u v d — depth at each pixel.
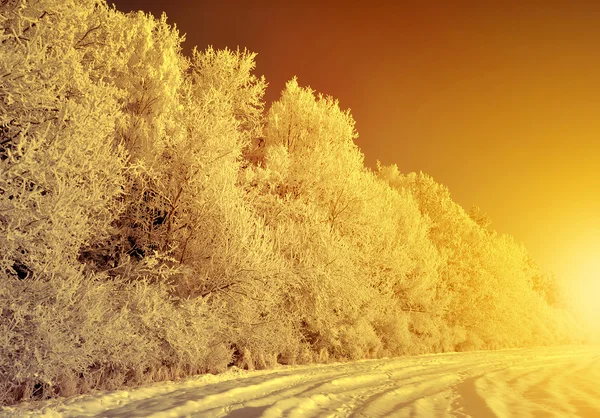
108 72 12.02
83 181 9.07
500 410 8.29
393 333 20.23
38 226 7.41
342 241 16.30
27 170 7.47
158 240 12.25
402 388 10.58
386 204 21.52
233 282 12.23
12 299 7.32
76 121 8.27
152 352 10.09
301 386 10.04
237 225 12.31
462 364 17.67
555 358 22.86
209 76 17.62
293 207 15.90
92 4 11.24
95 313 8.38
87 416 6.56
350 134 19.30
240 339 13.20
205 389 9.03
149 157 12.06
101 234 10.59
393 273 20.81
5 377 7.36
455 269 28.20
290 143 18.56
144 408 7.08
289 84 19.08
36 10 8.59
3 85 7.46
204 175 12.25
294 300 15.27
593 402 9.45
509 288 33.91
